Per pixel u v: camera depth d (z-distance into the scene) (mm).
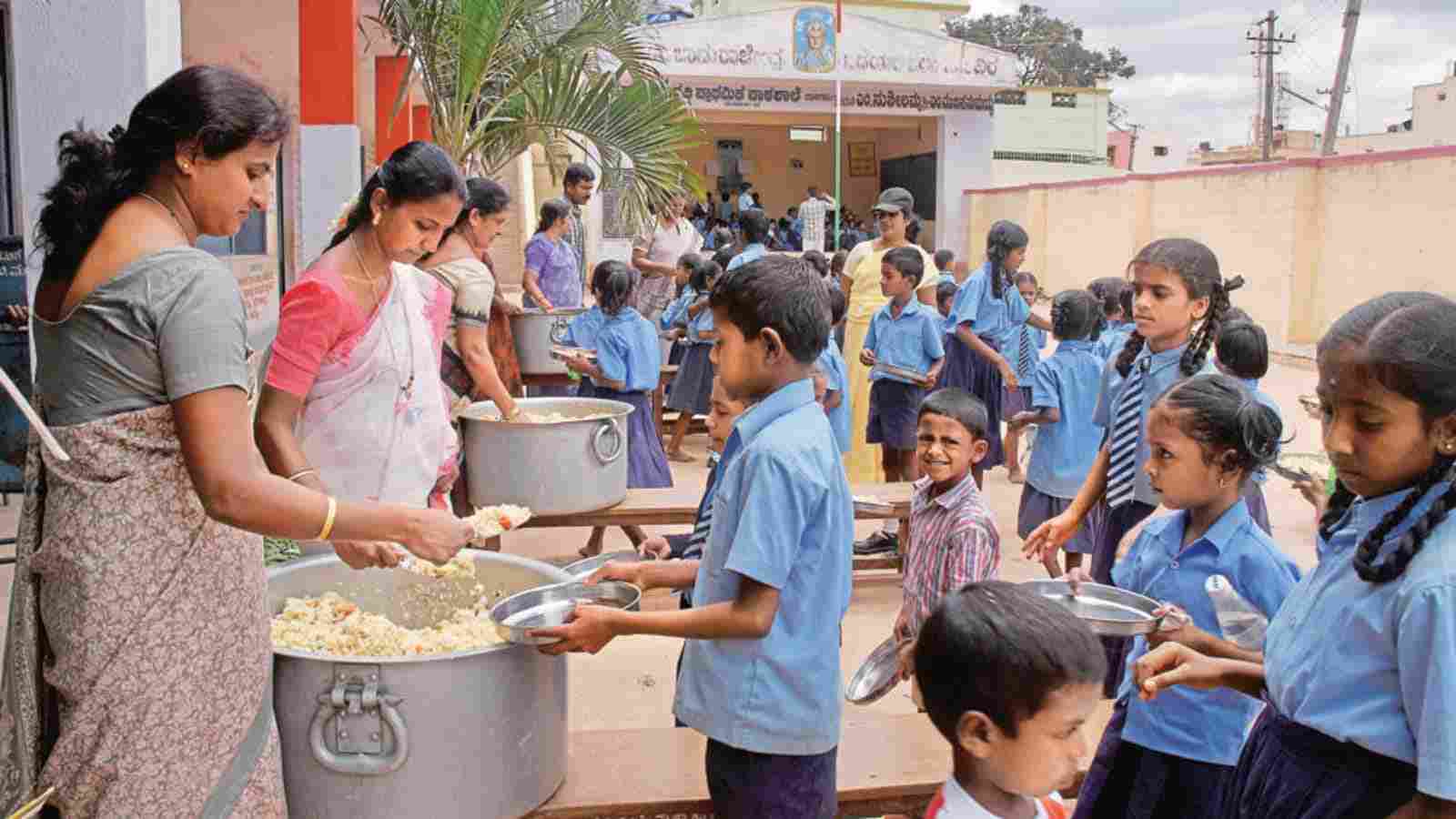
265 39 7008
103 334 1905
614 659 4512
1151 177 19359
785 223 26141
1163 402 2486
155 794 1986
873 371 6309
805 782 2350
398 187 2914
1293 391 11883
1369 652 1686
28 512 1998
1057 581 2621
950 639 1585
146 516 1948
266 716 2160
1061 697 1533
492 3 7910
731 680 2314
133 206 1957
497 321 5512
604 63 11219
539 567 2906
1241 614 2383
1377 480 1690
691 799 2605
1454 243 13234
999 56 25672
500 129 8805
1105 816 2535
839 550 2312
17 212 6367
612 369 5914
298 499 2002
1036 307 22500
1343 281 14844
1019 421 5332
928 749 2920
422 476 3205
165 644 1971
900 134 28828
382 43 10203
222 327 1933
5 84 6324
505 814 2428
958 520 3377
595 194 17797
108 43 3535
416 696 2268
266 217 7113
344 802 2316
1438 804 1563
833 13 24594
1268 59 32719
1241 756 2014
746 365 2285
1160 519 2680
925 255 6949
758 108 25031
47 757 2016
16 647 2008
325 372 3014
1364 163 14422
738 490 2254
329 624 2699
